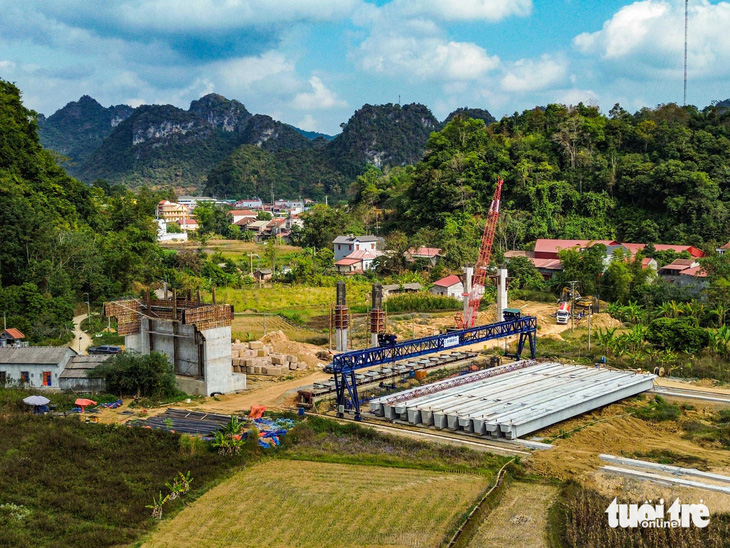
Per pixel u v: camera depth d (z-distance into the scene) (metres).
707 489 48.38
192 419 62.94
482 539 42.59
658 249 156.12
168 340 76.06
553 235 179.62
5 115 150.00
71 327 102.31
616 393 71.19
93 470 51.62
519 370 80.44
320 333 109.38
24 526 43.53
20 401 64.75
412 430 62.03
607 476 50.88
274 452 56.56
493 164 199.50
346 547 41.56
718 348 90.12
